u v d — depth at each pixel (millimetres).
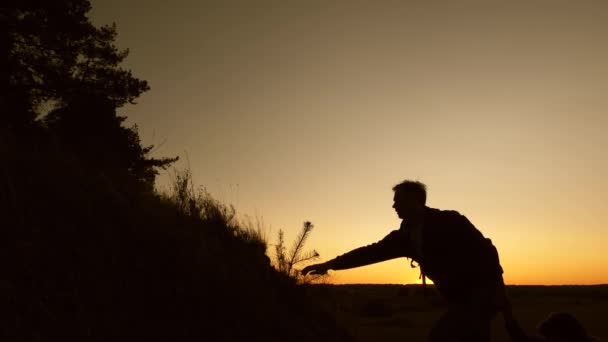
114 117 15352
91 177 4027
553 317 3582
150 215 4074
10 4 16109
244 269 4645
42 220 3109
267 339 3803
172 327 3166
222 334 3434
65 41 17531
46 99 16672
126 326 2914
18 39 16734
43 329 2467
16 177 3264
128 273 3295
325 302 6004
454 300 3061
